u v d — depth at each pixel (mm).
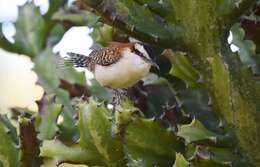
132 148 5391
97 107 5148
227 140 5098
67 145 5793
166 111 5875
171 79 5969
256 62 6098
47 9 7738
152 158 5402
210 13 5094
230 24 5117
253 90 5160
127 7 5125
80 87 6828
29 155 5309
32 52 7562
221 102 5156
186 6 5102
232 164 5074
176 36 5145
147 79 6184
